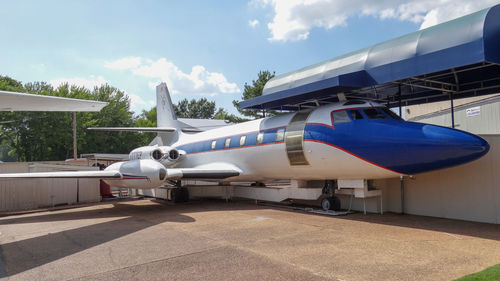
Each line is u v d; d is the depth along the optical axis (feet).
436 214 29.84
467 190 27.71
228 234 23.62
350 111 30.27
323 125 31.04
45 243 22.77
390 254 17.94
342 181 32.60
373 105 30.07
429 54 25.21
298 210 35.45
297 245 20.13
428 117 54.65
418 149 25.70
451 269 15.34
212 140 46.16
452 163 25.17
